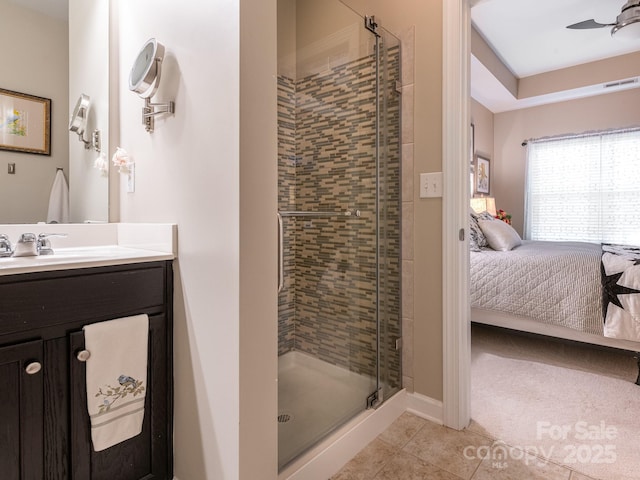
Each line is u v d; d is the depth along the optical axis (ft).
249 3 3.47
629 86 14.57
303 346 6.14
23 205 4.69
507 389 7.02
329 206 6.49
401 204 6.19
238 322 3.46
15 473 3.14
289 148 6.23
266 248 3.70
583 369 7.95
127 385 3.83
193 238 3.98
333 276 6.41
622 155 15.20
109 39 5.37
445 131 5.64
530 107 17.34
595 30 11.94
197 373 3.94
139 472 3.99
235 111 3.42
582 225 16.15
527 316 8.29
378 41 6.09
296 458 4.42
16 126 4.62
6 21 4.55
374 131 6.17
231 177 3.49
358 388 6.01
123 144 5.31
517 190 17.83
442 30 5.66
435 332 5.89
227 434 3.58
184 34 4.04
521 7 10.73
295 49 6.40
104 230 5.30
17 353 3.14
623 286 7.15
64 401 3.43
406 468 4.79
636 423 5.81
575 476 4.60
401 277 6.19
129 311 3.89
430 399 5.98
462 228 5.62
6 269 3.07
